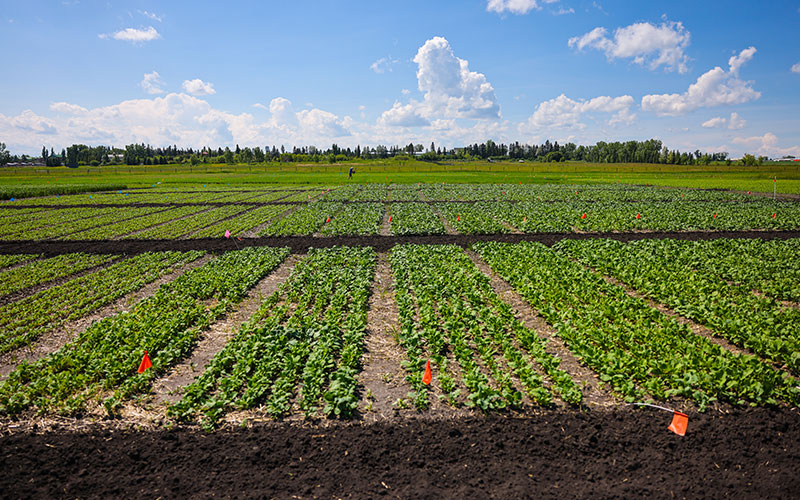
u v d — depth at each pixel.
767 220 29.27
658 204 39.31
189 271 18.02
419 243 23.84
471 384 8.70
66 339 12.04
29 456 7.11
